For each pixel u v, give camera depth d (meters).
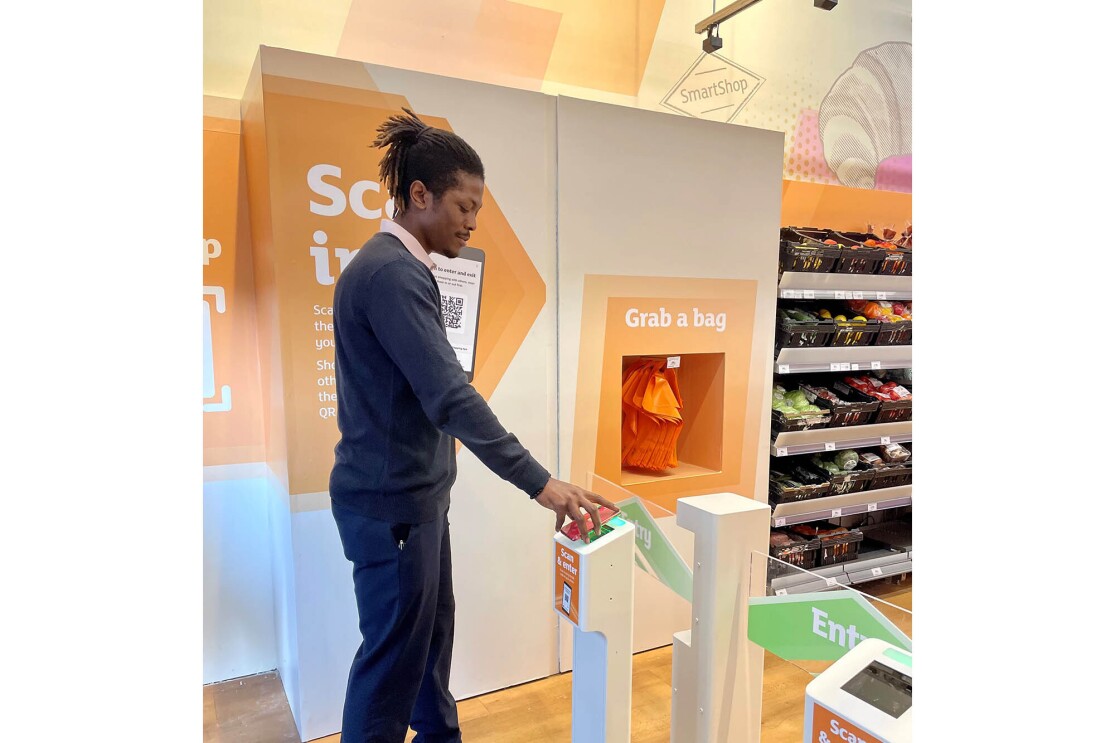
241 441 2.59
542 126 2.45
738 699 1.65
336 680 2.26
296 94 2.06
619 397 2.70
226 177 2.49
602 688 1.56
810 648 1.42
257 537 2.64
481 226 2.38
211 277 2.50
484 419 1.47
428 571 1.63
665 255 2.72
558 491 1.51
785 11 3.87
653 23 3.45
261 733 2.28
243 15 2.57
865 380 3.56
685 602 2.93
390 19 2.83
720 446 2.96
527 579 2.57
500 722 2.34
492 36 3.06
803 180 4.07
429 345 1.48
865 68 4.20
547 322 2.54
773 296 3.02
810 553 3.37
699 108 3.65
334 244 2.16
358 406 1.58
